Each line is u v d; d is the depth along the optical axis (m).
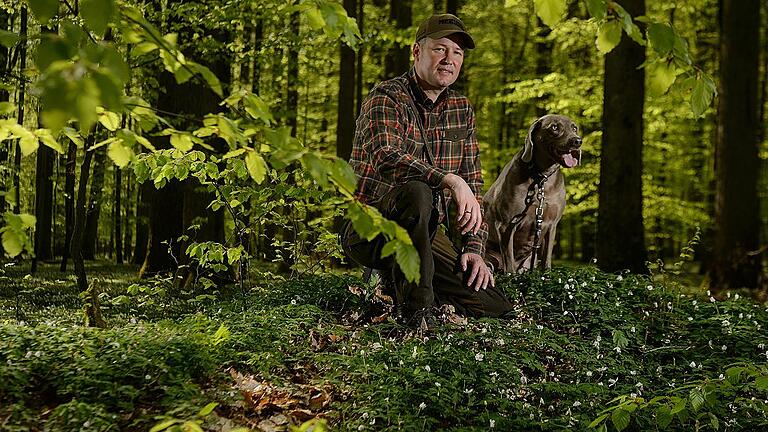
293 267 7.44
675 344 5.29
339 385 4.24
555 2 2.01
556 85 16.50
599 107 16.14
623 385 4.32
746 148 12.76
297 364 4.73
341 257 7.52
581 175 18.19
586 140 17.50
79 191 7.20
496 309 5.56
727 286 12.65
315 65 15.25
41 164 16.19
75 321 6.67
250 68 16.84
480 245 5.46
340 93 16.78
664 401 4.07
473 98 23.66
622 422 3.07
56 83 1.44
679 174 22.73
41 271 14.50
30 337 4.57
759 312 5.86
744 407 3.95
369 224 2.08
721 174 12.95
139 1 9.25
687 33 18.72
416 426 3.60
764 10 18.95
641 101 11.92
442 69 5.16
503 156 20.83
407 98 5.25
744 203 12.73
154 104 11.41
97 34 1.71
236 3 9.84
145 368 4.20
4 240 2.15
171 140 2.25
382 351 4.52
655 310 5.98
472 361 4.30
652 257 17.61
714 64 18.73
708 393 3.16
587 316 5.68
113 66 1.58
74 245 7.29
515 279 6.48
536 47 21.20
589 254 21.36
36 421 3.60
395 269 5.15
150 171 5.73
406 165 4.82
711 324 5.44
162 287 7.13
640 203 12.02
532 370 4.79
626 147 11.88
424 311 4.99
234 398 4.00
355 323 5.70
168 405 3.85
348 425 3.68
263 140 2.22
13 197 2.29
